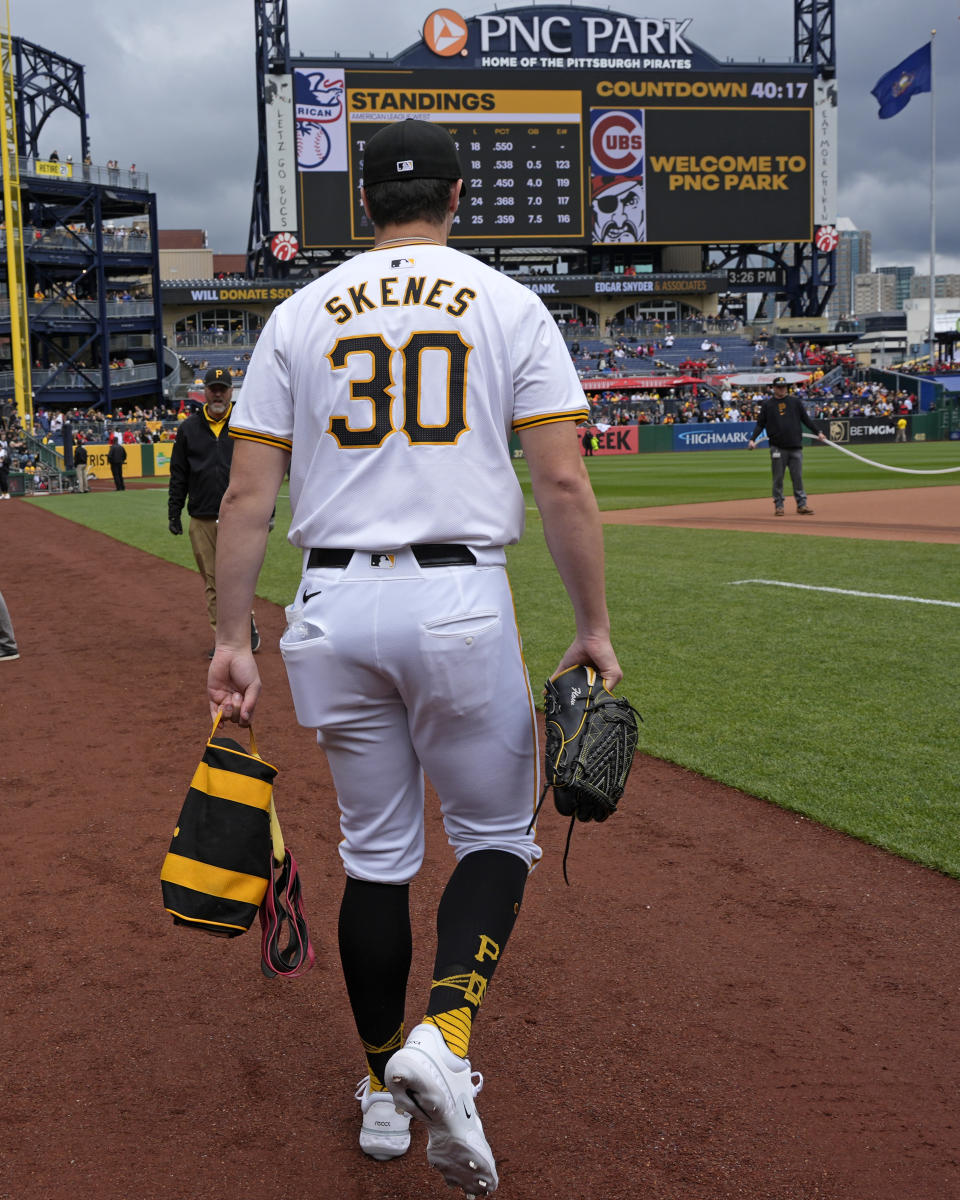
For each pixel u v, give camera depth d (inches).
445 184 78.3
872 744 178.7
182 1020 105.3
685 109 2183.8
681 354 2464.3
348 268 77.2
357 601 73.0
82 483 1209.4
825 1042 97.7
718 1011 103.6
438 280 74.4
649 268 2659.9
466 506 72.8
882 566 382.3
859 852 139.3
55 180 1871.3
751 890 130.4
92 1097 92.2
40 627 346.9
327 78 2047.2
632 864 139.6
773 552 431.2
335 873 141.4
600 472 1156.5
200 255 3230.8
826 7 2228.1
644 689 218.1
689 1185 78.9
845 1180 79.0
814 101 2246.6
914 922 120.6
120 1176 81.7
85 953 120.0
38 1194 79.6
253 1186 80.5
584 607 76.9
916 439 1914.4
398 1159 83.8
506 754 76.0
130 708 235.3
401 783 79.7
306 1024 104.4
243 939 124.0
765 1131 85.0
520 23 2100.1
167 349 2250.2
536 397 74.5
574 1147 83.5
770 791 160.1
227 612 78.9
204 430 281.6
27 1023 104.7
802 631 269.6
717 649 252.1
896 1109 87.7
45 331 1932.8
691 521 583.5
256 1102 91.5
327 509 74.1
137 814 166.2
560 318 2581.2
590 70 2134.6
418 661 72.1
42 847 152.6
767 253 2559.1
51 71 1966.0
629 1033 100.0
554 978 111.0
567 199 2169.0
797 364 2438.5
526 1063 95.4
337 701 75.7
